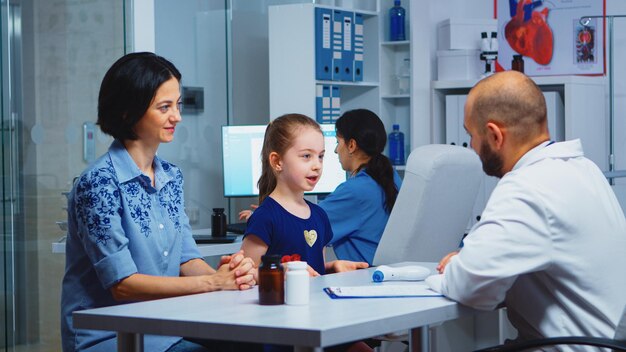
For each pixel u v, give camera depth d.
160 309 1.79
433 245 3.04
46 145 3.63
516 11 5.86
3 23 3.57
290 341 1.54
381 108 5.35
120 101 2.22
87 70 3.54
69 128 3.60
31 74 3.60
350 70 5.07
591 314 1.94
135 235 2.20
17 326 3.62
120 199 2.19
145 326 1.70
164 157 4.48
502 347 1.87
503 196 1.93
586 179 1.99
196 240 3.68
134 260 2.21
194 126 4.66
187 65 4.62
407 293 1.95
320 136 2.53
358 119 3.38
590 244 1.93
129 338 1.79
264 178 2.72
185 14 4.61
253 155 4.40
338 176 4.54
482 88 2.07
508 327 3.88
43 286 3.66
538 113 2.03
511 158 2.05
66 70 3.58
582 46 5.73
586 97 5.14
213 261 4.80
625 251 1.98
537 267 1.89
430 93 5.46
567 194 1.92
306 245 2.49
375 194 3.29
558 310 1.98
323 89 4.91
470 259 1.86
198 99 4.68
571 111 4.98
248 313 1.71
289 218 2.48
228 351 2.29
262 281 1.83
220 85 4.82
